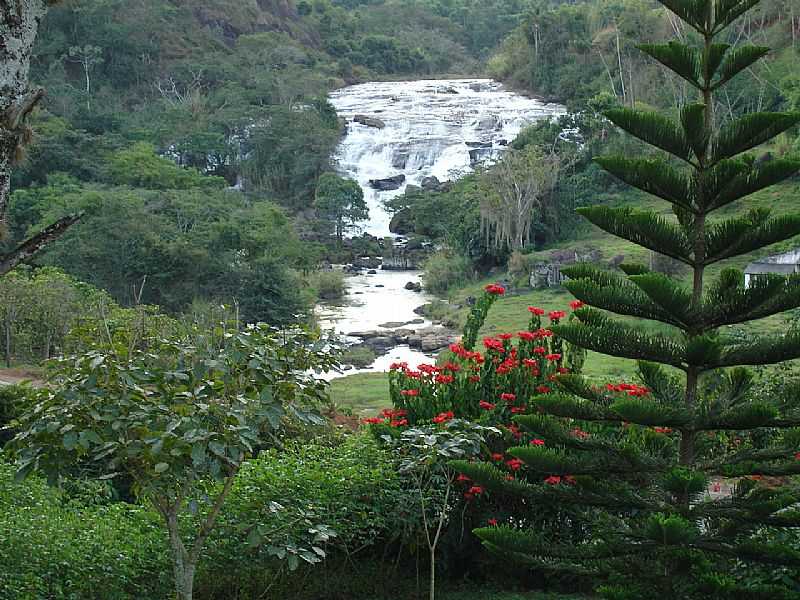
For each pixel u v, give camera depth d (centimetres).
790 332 577
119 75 7606
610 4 7244
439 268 4531
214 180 5538
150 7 7931
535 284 3991
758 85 5322
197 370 502
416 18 10500
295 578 755
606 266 3869
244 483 704
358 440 840
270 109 6550
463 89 7931
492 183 4653
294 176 6325
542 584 816
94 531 655
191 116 6819
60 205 4191
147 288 3738
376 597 771
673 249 606
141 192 4497
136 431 514
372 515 761
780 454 590
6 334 2238
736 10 586
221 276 3772
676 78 5803
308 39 9350
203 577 678
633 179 607
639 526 621
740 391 619
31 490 741
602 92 5706
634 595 583
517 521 804
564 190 4791
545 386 830
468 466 636
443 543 813
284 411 546
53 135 5634
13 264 366
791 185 4103
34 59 7025
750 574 657
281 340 568
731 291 589
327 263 5144
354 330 3638
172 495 573
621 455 599
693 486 551
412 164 6506
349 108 7456
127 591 638
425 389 864
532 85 7631
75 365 513
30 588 559
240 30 8800
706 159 606
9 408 926
